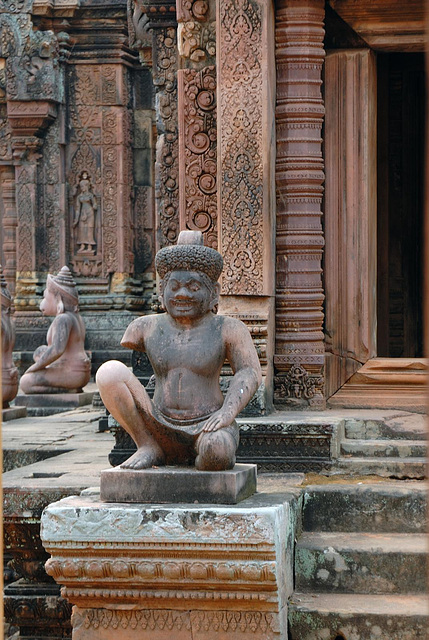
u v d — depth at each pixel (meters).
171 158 8.21
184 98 7.66
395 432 7.05
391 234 11.99
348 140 7.90
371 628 5.27
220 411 5.42
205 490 5.23
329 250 7.91
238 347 5.57
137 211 20.02
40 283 19.73
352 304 7.86
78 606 5.30
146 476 5.29
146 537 5.04
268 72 7.33
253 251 7.30
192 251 5.56
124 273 19.59
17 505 6.19
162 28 8.33
